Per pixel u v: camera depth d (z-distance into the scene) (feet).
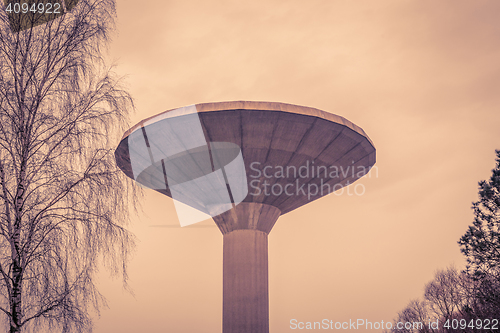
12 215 36.14
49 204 37.37
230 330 77.25
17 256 35.09
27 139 37.47
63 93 40.81
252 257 80.38
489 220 69.26
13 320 34.35
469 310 81.00
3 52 38.58
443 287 141.90
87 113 40.63
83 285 36.60
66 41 41.04
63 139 38.81
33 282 35.68
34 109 38.37
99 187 38.27
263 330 77.77
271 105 67.05
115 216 39.34
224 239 83.56
